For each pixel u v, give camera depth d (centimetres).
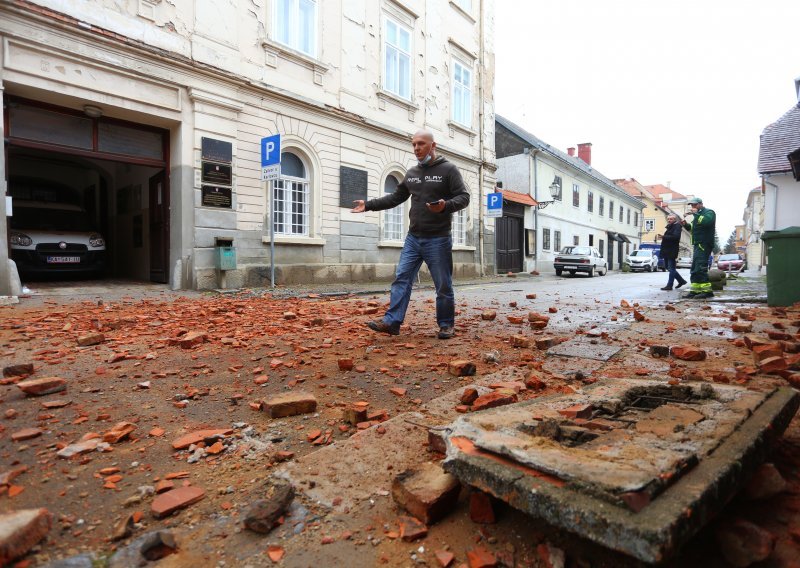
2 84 762
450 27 1800
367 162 1425
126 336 496
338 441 244
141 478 209
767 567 146
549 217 2858
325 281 1288
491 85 2061
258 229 1134
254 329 547
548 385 329
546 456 161
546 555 151
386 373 366
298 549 163
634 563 142
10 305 710
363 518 180
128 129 976
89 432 253
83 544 164
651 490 137
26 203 1100
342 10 1334
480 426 196
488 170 2047
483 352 435
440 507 175
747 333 519
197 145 1010
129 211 1203
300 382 344
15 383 327
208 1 1016
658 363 386
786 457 212
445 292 502
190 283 1008
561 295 1084
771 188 2002
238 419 275
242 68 1088
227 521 179
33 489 196
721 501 147
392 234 1570
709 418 196
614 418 212
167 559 158
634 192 6150
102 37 855
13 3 754
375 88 1452
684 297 997
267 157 1040
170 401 302
